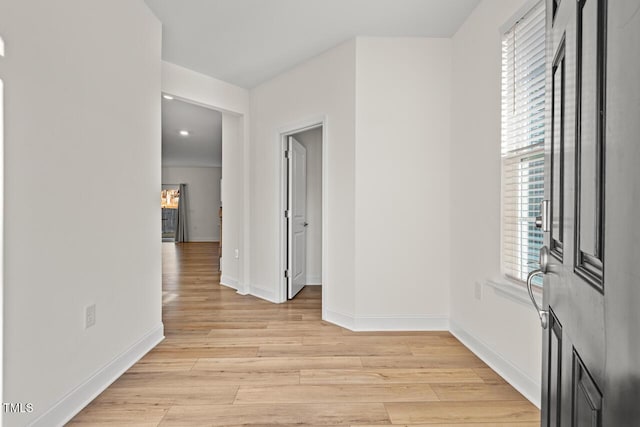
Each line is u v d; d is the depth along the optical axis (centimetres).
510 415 167
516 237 206
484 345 228
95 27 184
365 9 246
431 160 282
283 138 369
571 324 74
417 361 225
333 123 301
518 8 196
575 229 72
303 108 331
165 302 371
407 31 273
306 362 223
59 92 159
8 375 132
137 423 159
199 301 375
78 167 171
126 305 213
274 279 372
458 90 268
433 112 281
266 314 327
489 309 223
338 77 296
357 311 283
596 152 59
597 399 57
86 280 177
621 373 46
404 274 284
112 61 199
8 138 133
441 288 285
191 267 606
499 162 215
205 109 487
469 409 172
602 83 56
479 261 237
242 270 409
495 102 219
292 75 343
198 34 280
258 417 164
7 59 132
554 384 90
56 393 155
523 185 202
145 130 236
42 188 149
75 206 169
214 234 1108
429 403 177
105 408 171
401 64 281
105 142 193
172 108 484
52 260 154
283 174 371
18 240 137
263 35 281
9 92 133
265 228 383
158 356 232
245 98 398
